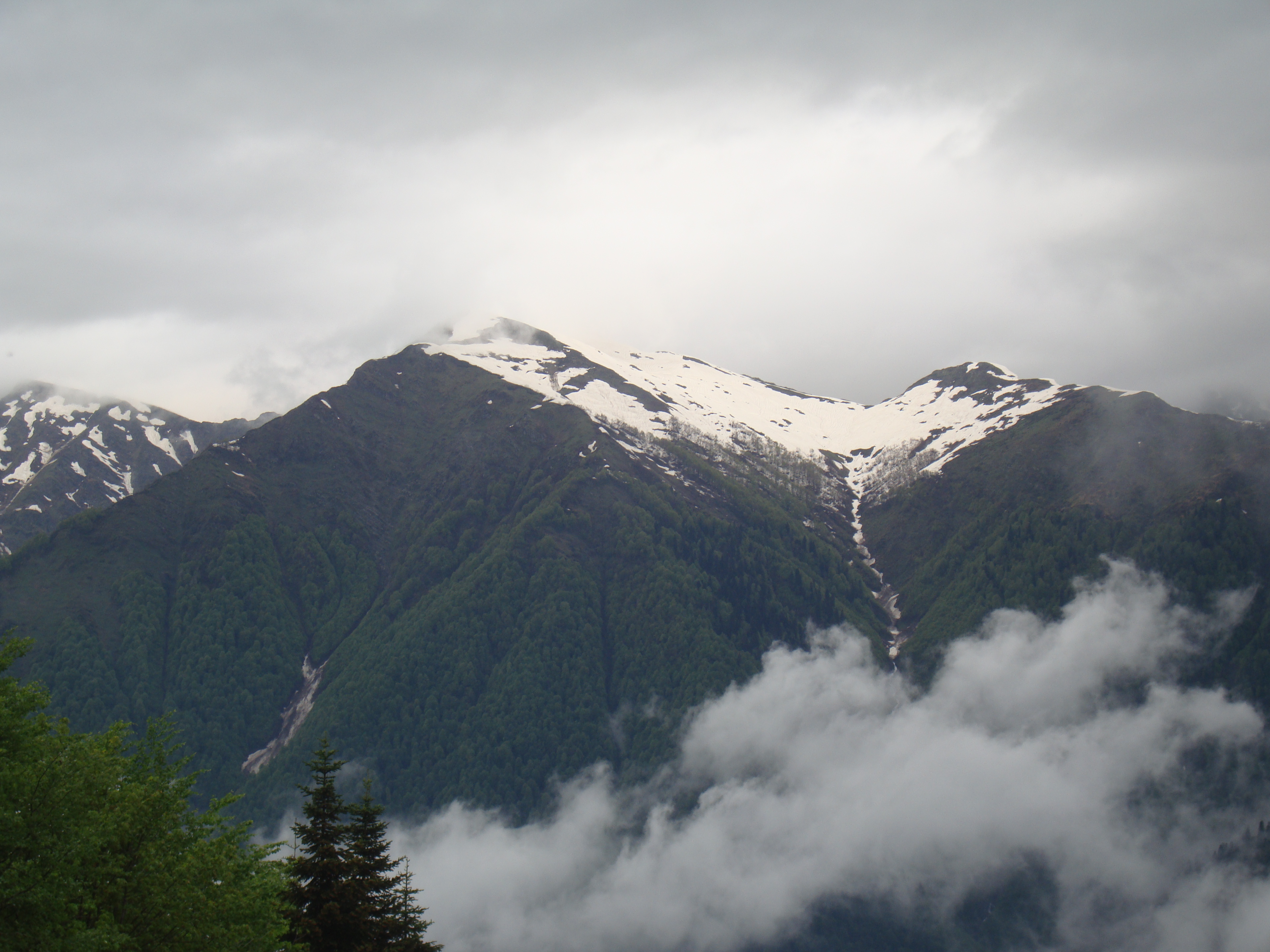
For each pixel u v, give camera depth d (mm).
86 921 51531
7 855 49344
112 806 56375
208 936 54375
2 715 54281
